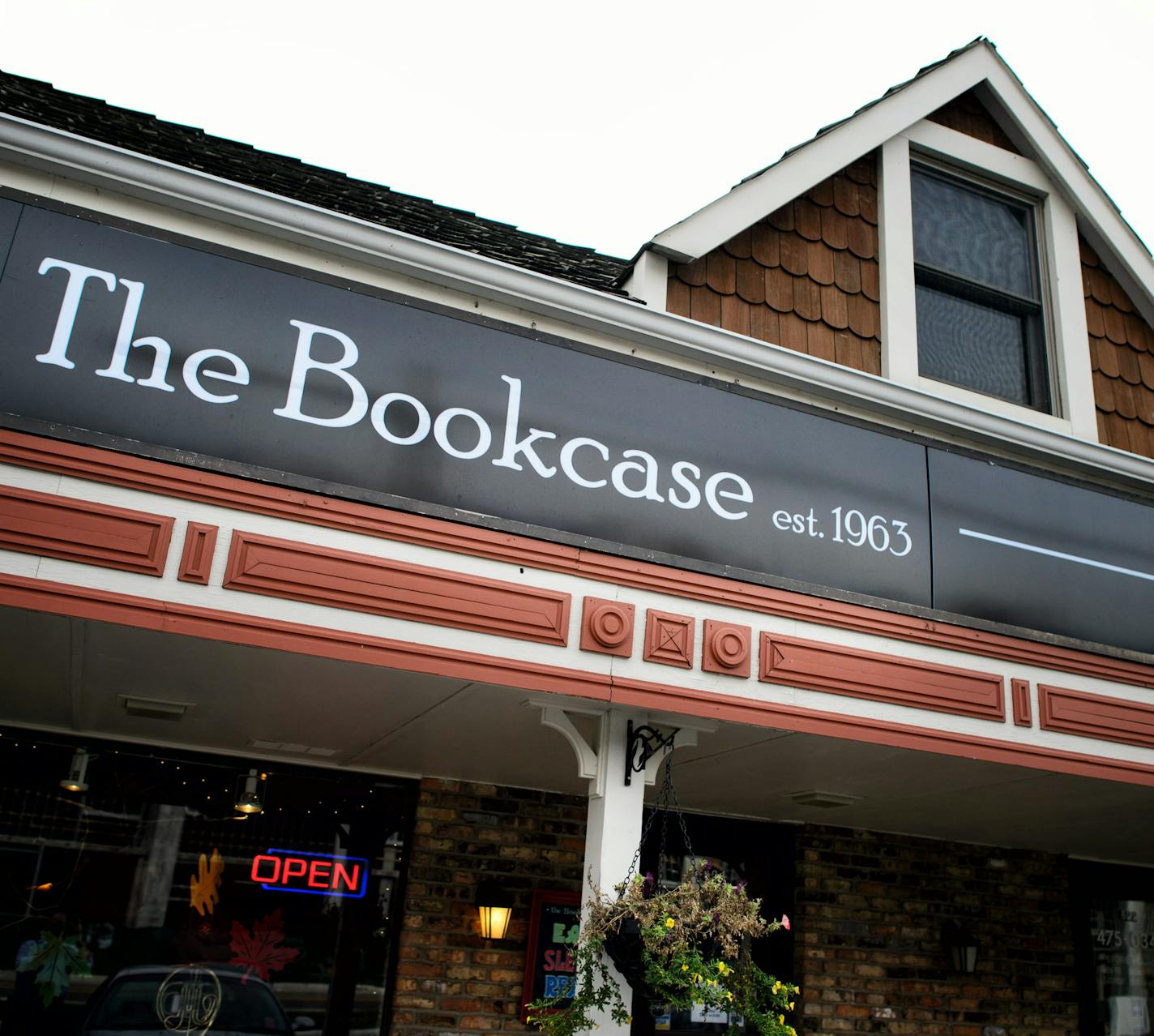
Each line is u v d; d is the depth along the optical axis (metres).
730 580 4.82
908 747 4.91
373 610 4.05
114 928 5.46
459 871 6.20
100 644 4.05
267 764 6.00
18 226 4.00
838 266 6.21
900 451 5.57
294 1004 5.68
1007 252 6.98
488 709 4.67
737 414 5.16
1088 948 7.85
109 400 3.91
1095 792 5.75
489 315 4.75
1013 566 5.67
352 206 5.91
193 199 4.30
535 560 4.41
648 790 6.50
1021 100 7.05
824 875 7.17
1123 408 6.89
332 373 4.31
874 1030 6.92
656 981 3.90
